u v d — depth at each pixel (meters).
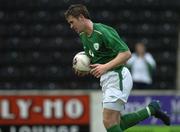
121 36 48.59
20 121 33.47
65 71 45.97
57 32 48.94
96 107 33.16
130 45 47.84
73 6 20.38
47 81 45.78
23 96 33.41
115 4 50.59
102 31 20.22
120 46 20.02
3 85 45.38
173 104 33.59
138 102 33.53
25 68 46.66
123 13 50.00
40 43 48.28
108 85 20.56
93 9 50.28
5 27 49.78
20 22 50.12
